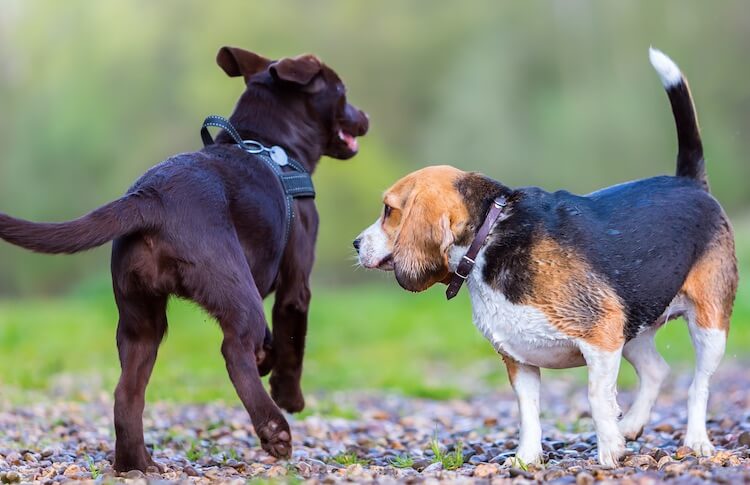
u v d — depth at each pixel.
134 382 6.68
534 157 50.84
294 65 7.91
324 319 23.05
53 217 51.16
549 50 52.97
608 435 6.63
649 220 6.94
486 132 51.50
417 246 6.75
